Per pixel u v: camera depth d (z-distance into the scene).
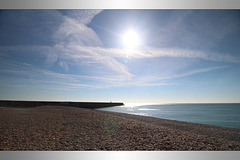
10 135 7.12
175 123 17.23
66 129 8.71
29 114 14.16
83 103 76.94
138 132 8.64
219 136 10.60
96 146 6.37
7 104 50.91
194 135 8.78
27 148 5.87
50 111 17.42
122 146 6.47
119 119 13.04
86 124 10.22
